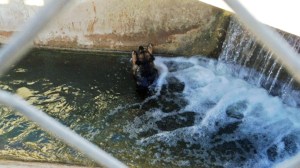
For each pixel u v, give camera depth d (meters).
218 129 6.68
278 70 7.11
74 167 3.98
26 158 5.81
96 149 1.17
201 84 7.90
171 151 6.16
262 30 0.90
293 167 0.99
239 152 6.19
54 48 8.80
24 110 1.10
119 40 8.68
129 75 8.21
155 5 8.17
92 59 8.70
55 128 1.13
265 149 6.25
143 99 7.47
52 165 3.99
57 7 0.82
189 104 7.34
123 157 6.00
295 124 6.77
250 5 3.90
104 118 6.96
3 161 4.07
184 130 6.65
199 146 6.29
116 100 7.45
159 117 6.98
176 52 8.73
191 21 8.34
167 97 7.51
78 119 6.93
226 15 7.99
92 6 8.18
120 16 8.35
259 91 7.58
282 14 3.94
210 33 8.41
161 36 8.60
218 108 7.21
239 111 7.13
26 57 8.56
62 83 7.91
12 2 8.16
